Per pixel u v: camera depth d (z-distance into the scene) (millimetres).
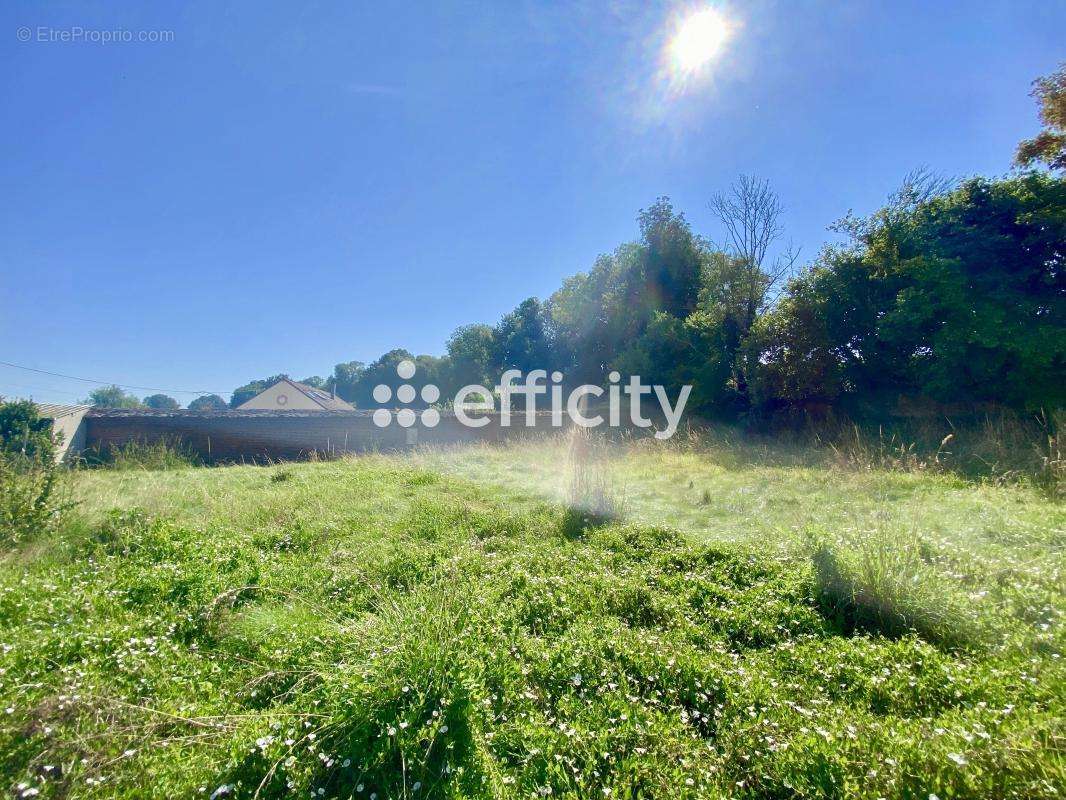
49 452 5562
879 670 2447
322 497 6934
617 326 21297
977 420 9352
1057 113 8992
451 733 2100
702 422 14930
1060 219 8953
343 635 2887
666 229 20422
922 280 10195
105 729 2102
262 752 1969
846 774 1714
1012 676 2256
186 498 7250
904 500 5711
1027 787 1551
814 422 12242
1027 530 4082
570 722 2195
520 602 3387
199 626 3234
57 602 3201
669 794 1783
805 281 12797
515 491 7250
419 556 4391
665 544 4617
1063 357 8688
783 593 3404
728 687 2350
